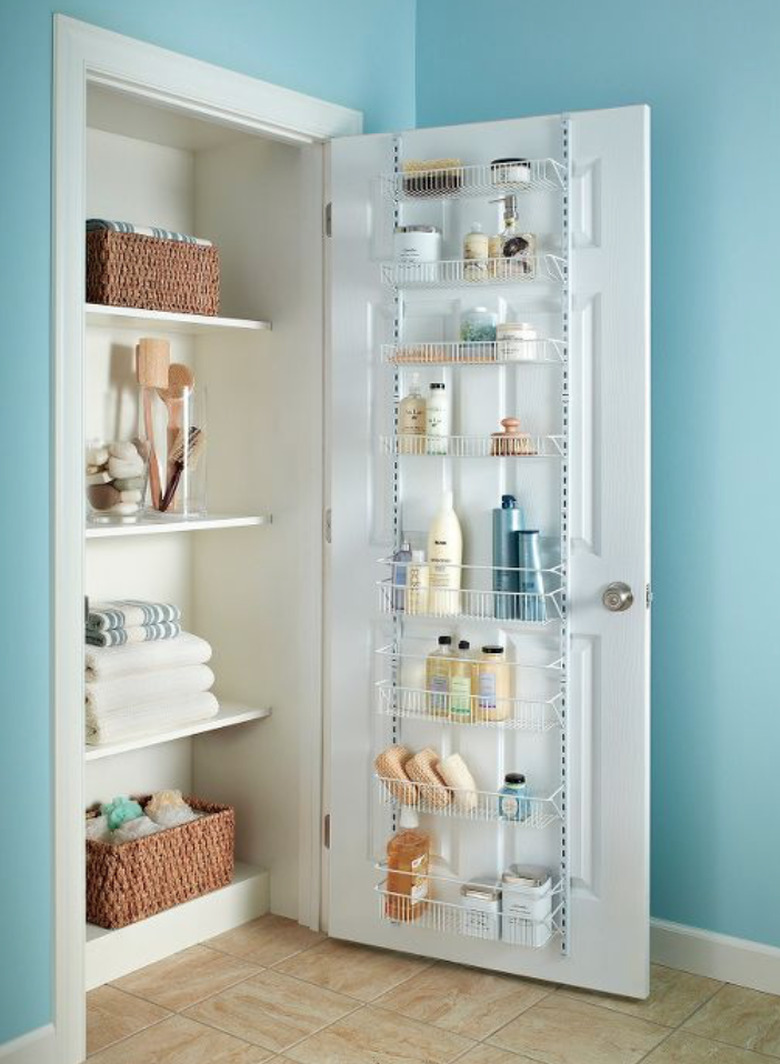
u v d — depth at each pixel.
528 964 2.96
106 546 3.36
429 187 2.91
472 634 2.98
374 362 3.05
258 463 3.38
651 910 3.11
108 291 2.95
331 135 3.14
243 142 3.37
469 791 2.94
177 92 2.74
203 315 3.18
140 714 3.06
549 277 2.82
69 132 2.51
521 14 3.22
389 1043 2.67
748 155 2.86
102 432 3.30
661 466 3.02
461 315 2.93
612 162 2.77
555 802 2.91
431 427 2.91
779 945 2.93
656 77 2.99
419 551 2.98
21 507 2.48
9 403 2.45
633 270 2.76
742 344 2.89
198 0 2.79
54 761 2.57
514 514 2.86
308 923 3.31
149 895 3.08
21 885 2.53
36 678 2.53
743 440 2.90
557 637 2.89
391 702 3.07
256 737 3.43
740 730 2.95
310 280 3.22
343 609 3.13
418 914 3.01
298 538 3.29
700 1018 2.80
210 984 2.96
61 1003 2.59
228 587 3.48
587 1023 2.77
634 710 2.82
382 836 3.12
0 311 2.42
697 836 3.03
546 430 2.87
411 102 3.43
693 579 2.99
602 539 2.83
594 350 2.82
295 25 3.04
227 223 3.43
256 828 3.44
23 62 2.43
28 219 2.46
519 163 2.80
